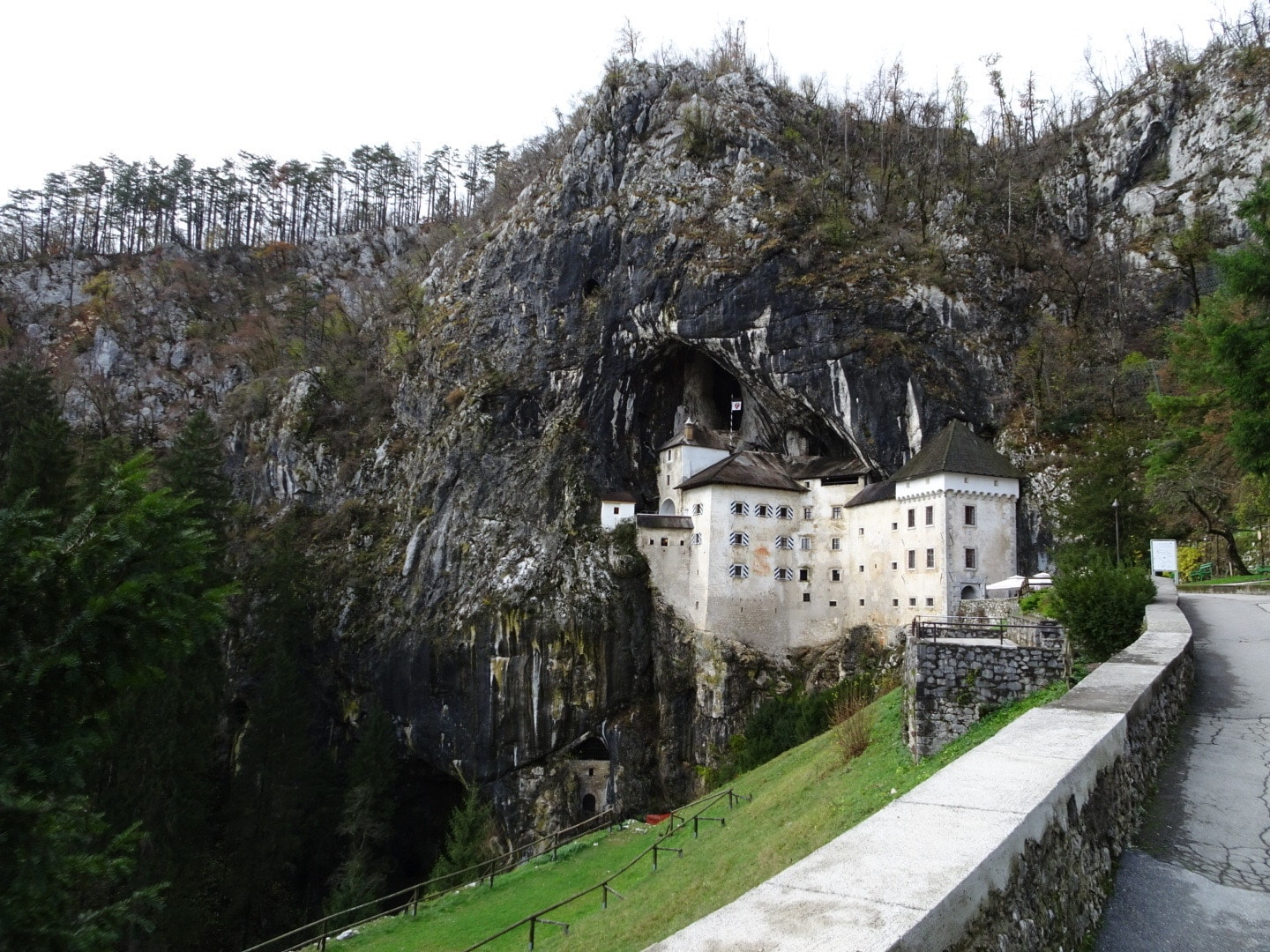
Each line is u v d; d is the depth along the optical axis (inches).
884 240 2613.2
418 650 2459.4
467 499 2672.2
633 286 2733.8
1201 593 1364.4
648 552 2500.0
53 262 4675.2
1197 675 634.2
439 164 5762.8
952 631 804.6
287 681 1963.6
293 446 3174.2
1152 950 234.5
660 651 2425.0
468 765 2336.4
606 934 706.2
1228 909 259.4
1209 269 2415.1
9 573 381.4
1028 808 216.8
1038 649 708.7
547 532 2544.3
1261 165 2514.8
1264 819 336.8
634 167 2997.0
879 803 648.4
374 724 2236.7
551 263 2903.5
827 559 2402.8
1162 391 2128.4
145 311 4407.0
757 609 2381.9
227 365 4052.7
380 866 2011.6
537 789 2306.8
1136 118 2903.5
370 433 3193.9
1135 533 1708.9
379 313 3814.0
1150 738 406.3
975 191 2874.0
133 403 3853.3
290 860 1899.6
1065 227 2876.5
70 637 384.5
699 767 2253.9
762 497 2447.1
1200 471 1582.2
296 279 4813.0
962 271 2476.6
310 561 2822.3
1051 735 304.3
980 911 173.5
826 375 2416.3
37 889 376.8
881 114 3331.7
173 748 1476.4
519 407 2792.8
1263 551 1971.0
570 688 2345.0
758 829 811.4
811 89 3513.8
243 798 1802.4
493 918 1003.9
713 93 3100.4
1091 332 2466.8
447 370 2962.6
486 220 3612.2
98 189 5196.9
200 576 457.7
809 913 151.7
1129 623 701.3
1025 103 3540.8
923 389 2294.5
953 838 193.2
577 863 1189.1
